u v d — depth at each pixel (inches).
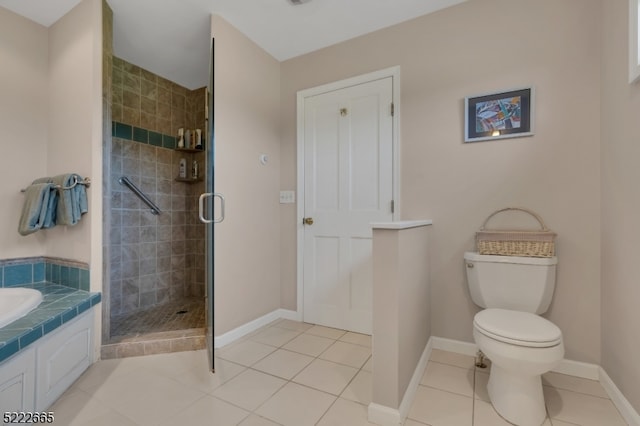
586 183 66.9
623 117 55.6
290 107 107.8
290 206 107.3
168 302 120.1
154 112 117.2
